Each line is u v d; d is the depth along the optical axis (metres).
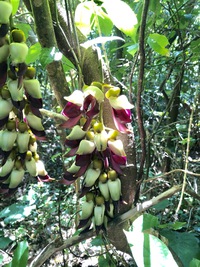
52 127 2.53
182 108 2.26
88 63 0.91
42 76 2.51
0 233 1.43
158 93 1.79
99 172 0.83
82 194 0.84
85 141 0.76
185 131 2.11
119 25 0.89
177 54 1.53
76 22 0.88
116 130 0.82
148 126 1.79
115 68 1.66
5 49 0.59
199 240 1.09
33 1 0.73
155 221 0.95
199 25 1.78
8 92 0.66
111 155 0.79
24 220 1.91
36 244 1.76
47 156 2.53
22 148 0.72
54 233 1.74
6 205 2.32
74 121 0.74
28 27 1.02
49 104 2.50
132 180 0.99
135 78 1.93
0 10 0.56
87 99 0.71
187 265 1.00
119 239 1.03
